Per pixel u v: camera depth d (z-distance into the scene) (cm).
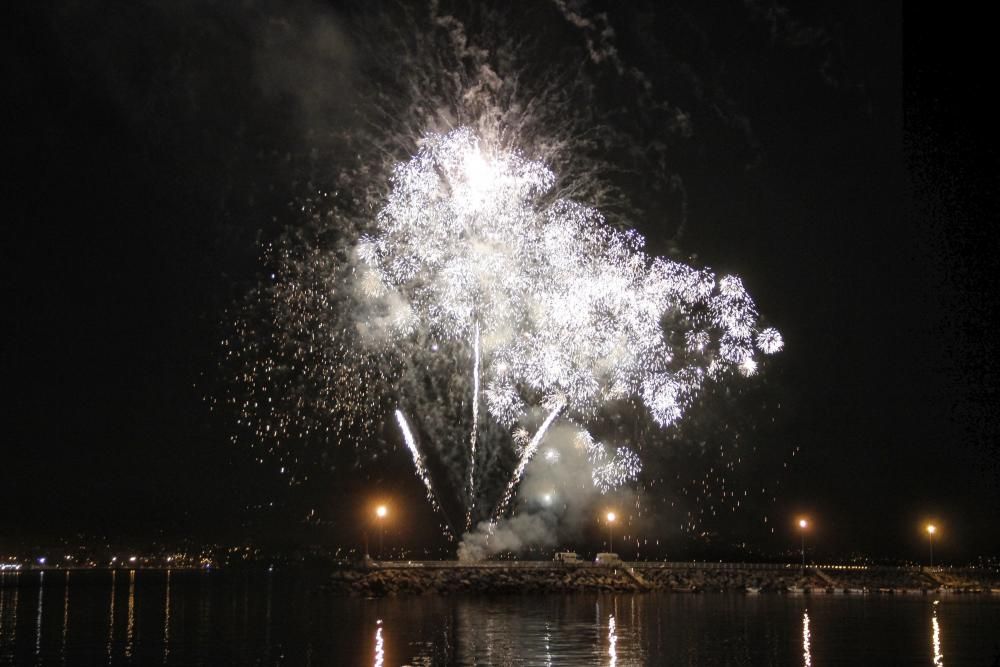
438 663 2872
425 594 6178
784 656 3033
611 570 6875
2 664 2944
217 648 3306
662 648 3228
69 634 3875
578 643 3372
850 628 3975
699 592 6919
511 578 6322
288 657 3045
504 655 3044
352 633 3756
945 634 3728
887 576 7706
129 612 5200
